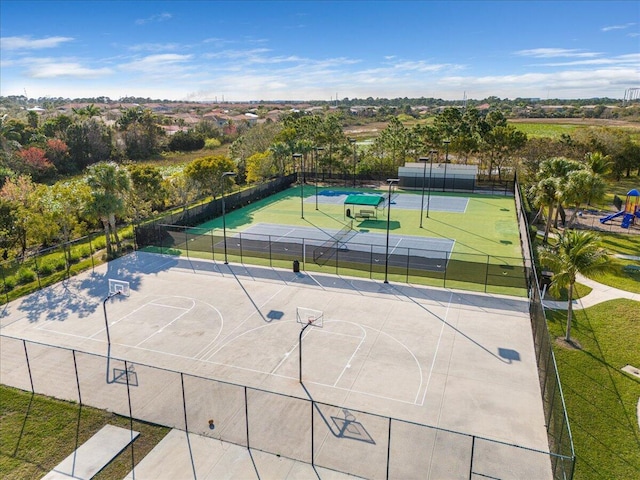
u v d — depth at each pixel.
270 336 23.55
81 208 35.25
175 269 33.81
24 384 19.62
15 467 15.18
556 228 43.91
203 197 56.53
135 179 46.03
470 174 64.12
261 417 17.20
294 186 69.12
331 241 40.28
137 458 15.37
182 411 17.66
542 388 18.58
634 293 28.88
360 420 16.98
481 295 28.55
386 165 74.62
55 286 30.70
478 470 14.48
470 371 20.27
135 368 20.72
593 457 15.31
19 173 72.12
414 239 41.06
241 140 82.69
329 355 21.64
